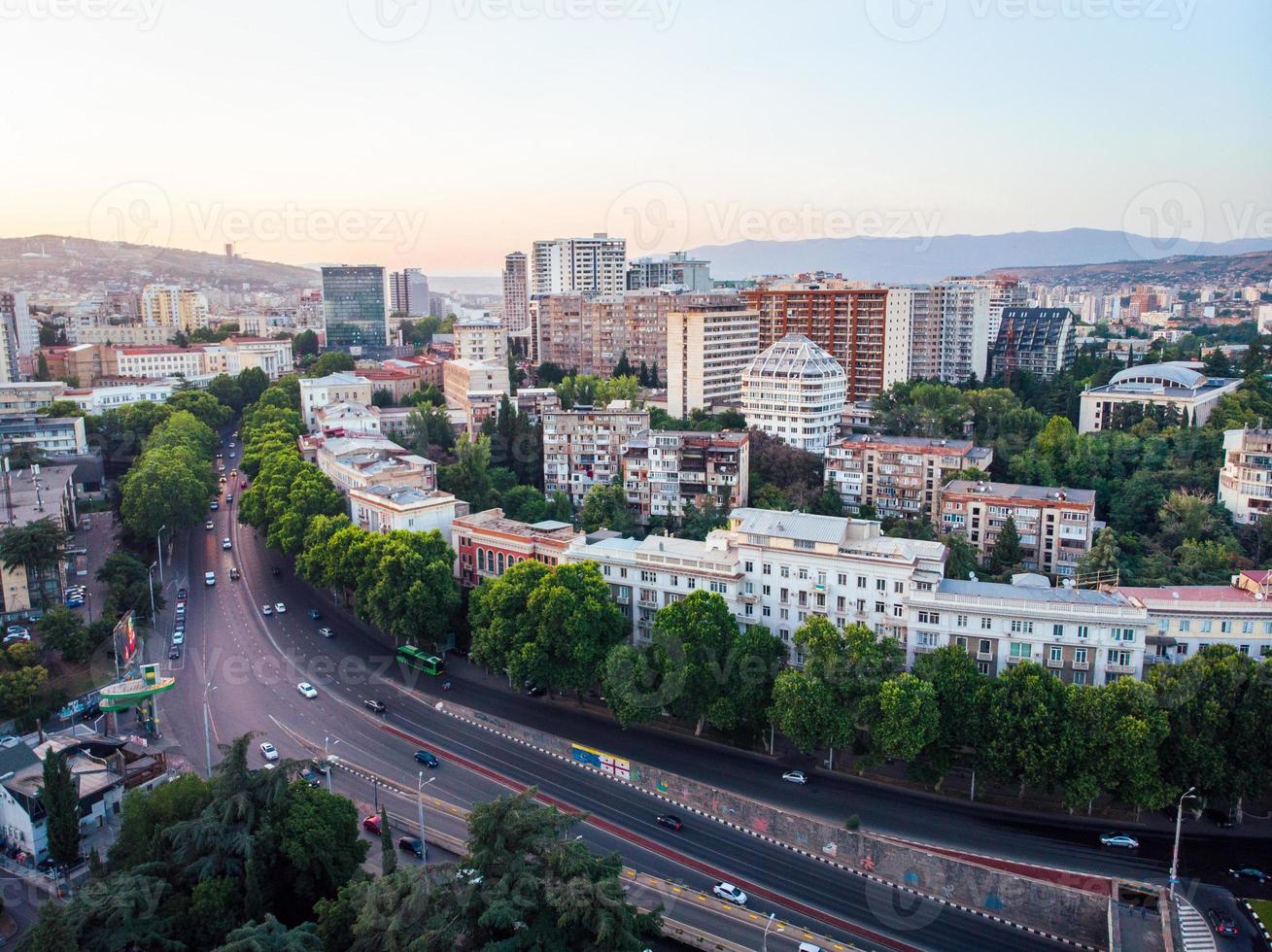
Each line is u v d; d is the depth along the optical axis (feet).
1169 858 412.16
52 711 538.47
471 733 540.93
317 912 343.05
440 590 622.95
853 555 523.70
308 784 394.73
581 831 445.37
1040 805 457.27
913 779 474.08
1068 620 473.26
